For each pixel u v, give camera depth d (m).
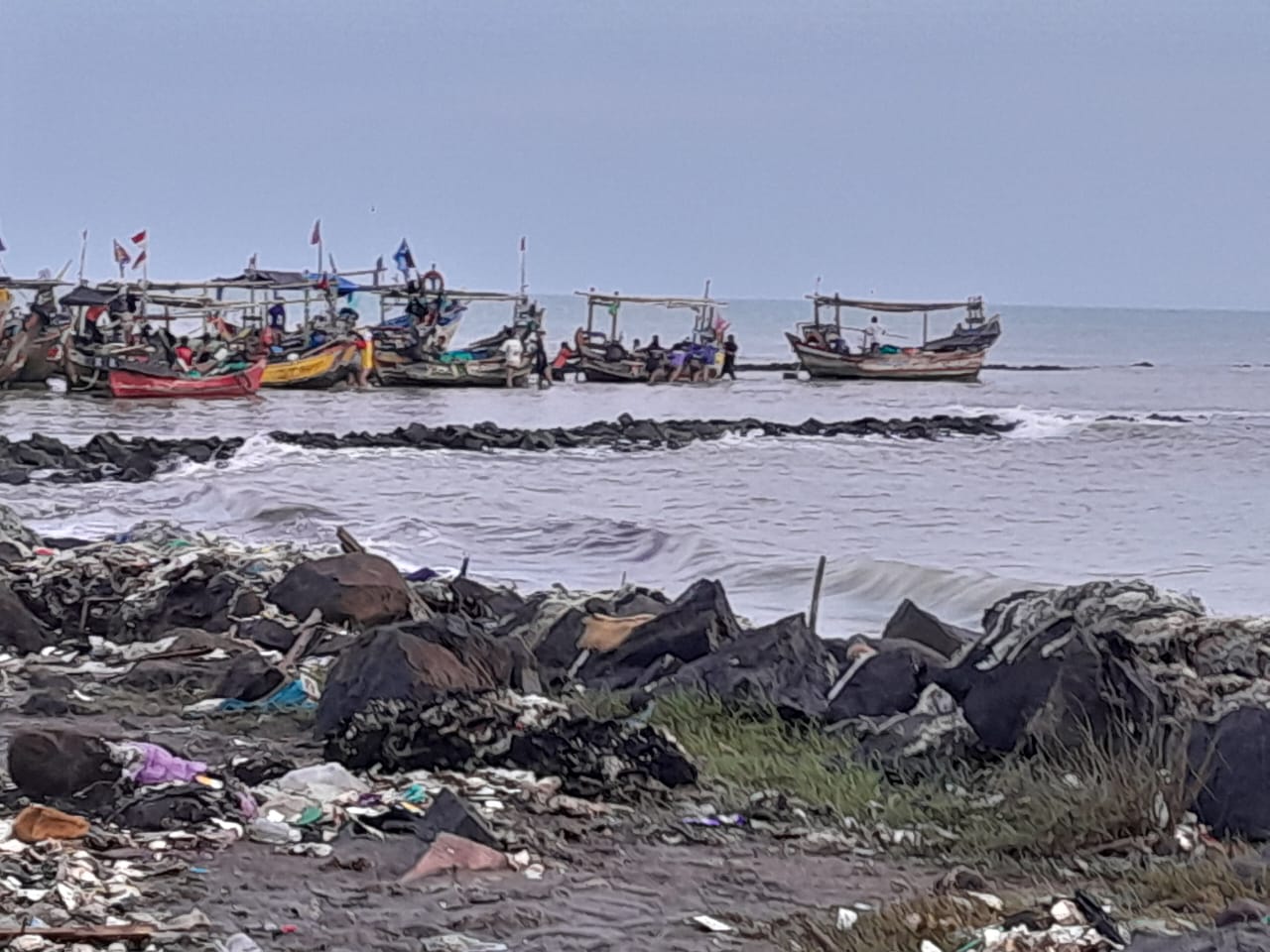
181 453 46.50
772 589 26.45
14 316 75.06
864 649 14.90
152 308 107.31
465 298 86.69
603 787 11.45
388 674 12.37
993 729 12.30
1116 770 11.09
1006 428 62.97
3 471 41.34
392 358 81.12
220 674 14.20
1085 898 8.71
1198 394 88.81
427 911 8.74
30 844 9.33
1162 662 12.98
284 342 78.25
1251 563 31.11
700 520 36.78
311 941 8.18
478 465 47.72
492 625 16.78
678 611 15.44
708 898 9.30
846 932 8.59
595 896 9.20
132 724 13.08
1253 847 10.27
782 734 13.23
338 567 16.98
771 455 52.72
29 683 14.46
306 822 10.24
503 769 11.62
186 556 18.75
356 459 47.75
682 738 12.99
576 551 30.89
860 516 38.22
